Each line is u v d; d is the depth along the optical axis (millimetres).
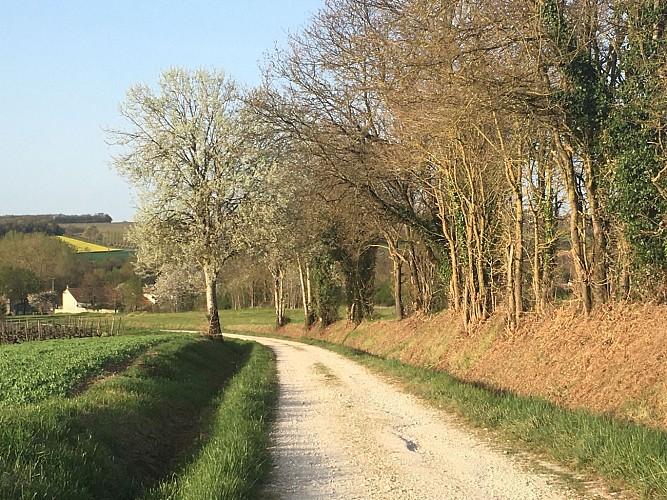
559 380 14938
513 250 20688
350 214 32312
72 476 7273
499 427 11625
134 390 14219
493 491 7703
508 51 16406
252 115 34750
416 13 17375
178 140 36438
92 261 114500
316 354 33625
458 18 17188
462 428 11984
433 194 27688
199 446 11312
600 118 15555
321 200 33938
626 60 14797
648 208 14414
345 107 31953
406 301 43500
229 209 37250
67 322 51938
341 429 12266
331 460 9703
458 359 22469
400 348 30859
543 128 16984
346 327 45594
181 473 9250
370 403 15656
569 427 10008
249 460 8891
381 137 30984
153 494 7727
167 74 37000
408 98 18969
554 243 19688
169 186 35688
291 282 79375
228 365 28797
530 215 20906
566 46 15297
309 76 32625
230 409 13953
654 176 14133
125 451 9664
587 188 16641
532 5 15391
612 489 7520
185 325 70750
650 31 14367
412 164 25062
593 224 16578
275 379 21406
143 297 100938
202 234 36750
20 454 7309
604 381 13250
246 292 95188
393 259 37406
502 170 21500
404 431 11891
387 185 31188
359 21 30391
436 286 33281
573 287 17656
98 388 14125
